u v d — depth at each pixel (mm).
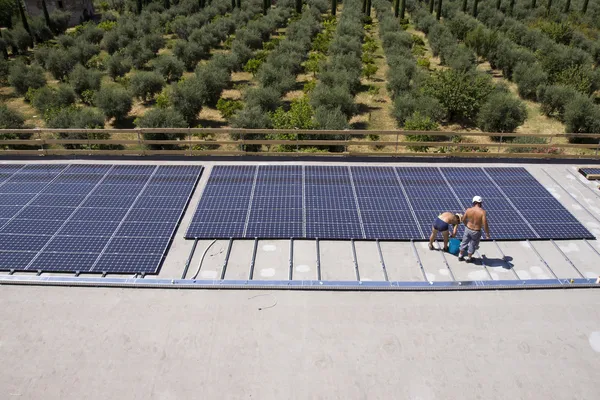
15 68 33250
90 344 7441
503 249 9836
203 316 7996
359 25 47281
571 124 25016
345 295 8508
